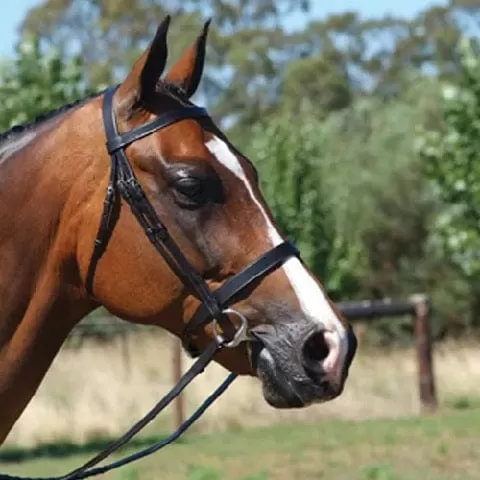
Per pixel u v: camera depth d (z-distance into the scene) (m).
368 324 21.98
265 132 20.25
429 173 13.03
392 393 13.72
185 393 13.23
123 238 3.61
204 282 3.57
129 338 15.55
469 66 12.81
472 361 15.22
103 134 3.67
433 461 9.56
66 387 13.53
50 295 3.71
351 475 9.06
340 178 24.62
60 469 10.04
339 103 40.44
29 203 3.71
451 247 12.84
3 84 12.45
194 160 3.57
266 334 3.52
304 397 3.44
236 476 9.23
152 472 9.52
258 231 3.58
